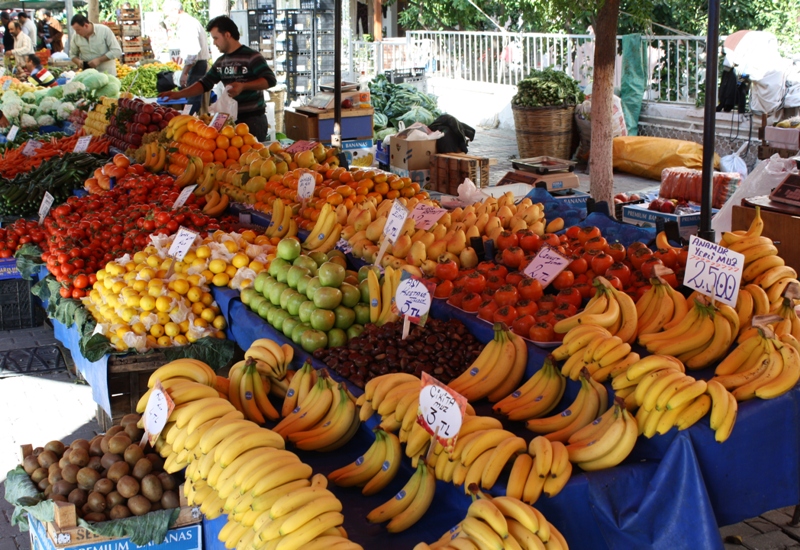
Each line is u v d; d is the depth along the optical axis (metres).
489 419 3.02
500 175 12.37
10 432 5.14
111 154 9.22
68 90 12.56
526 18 16.36
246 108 9.31
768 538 3.90
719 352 3.26
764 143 10.04
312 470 3.12
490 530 2.39
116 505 3.12
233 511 2.84
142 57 22.20
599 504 2.71
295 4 18.50
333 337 4.08
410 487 2.90
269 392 4.02
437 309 4.17
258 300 4.55
